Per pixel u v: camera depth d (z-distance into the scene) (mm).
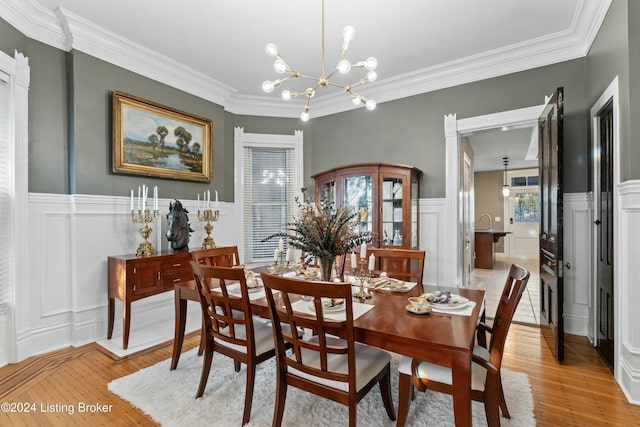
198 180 3959
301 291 1463
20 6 2492
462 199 4086
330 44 3182
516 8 2605
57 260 2793
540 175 3160
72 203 2863
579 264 3004
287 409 1892
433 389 1547
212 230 4098
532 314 3727
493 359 1538
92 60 3002
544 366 2418
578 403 1952
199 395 2012
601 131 2684
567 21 2773
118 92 3148
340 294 1396
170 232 3326
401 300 1947
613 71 2279
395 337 1413
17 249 2516
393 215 3686
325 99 4539
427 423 1745
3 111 2459
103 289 3051
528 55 3209
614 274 2227
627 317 2035
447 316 1654
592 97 2781
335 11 2658
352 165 3830
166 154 3602
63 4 2578
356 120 4406
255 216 4711
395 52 3320
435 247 3803
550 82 3152
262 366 2457
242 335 2004
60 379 2262
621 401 1971
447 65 3562
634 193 1959
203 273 1884
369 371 1615
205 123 4047
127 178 3289
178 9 2646
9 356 2480
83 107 2939
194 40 3127
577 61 3031
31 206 2637
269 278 1549
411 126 3969
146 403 1955
